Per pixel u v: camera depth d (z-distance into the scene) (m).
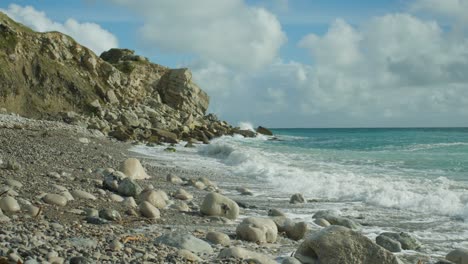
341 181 16.66
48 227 7.60
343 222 10.68
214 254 7.14
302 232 9.27
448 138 46.25
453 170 20.08
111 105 58.84
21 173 13.09
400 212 12.27
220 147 30.33
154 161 24.47
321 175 18.25
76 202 10.22
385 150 32.62
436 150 30.83
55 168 15.13
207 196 10.84
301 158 26.48
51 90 55.03
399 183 16.00
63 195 10.41
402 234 9.27
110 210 9.14
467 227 10.61
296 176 18.25
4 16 57.53
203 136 47.94
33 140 25.30
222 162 25.22
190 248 7.18
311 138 59.19
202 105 68.62
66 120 50.12
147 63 69.69
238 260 6.55
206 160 26.34
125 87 63.59
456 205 12.37
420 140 44.06
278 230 9.43
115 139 39.56
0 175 12.32
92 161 18.52
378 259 6.67
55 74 56.12
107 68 62.06
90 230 7.79
